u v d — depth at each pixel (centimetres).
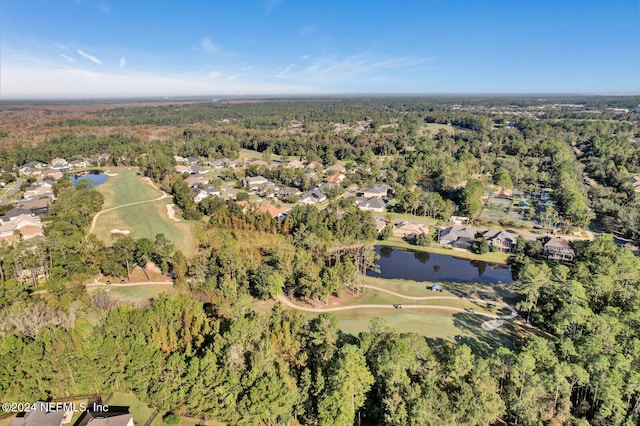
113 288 9119
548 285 7825
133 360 5497
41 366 5478
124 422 4953
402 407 4850
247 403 5000
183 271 9012
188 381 5272
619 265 8144
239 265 8938
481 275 10688
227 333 5775
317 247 10925
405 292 9381
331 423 4972
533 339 5766
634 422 4859
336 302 8888
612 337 5812
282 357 5822
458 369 5338
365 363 5534
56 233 9800
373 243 12475
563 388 5150
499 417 5459
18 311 6775
